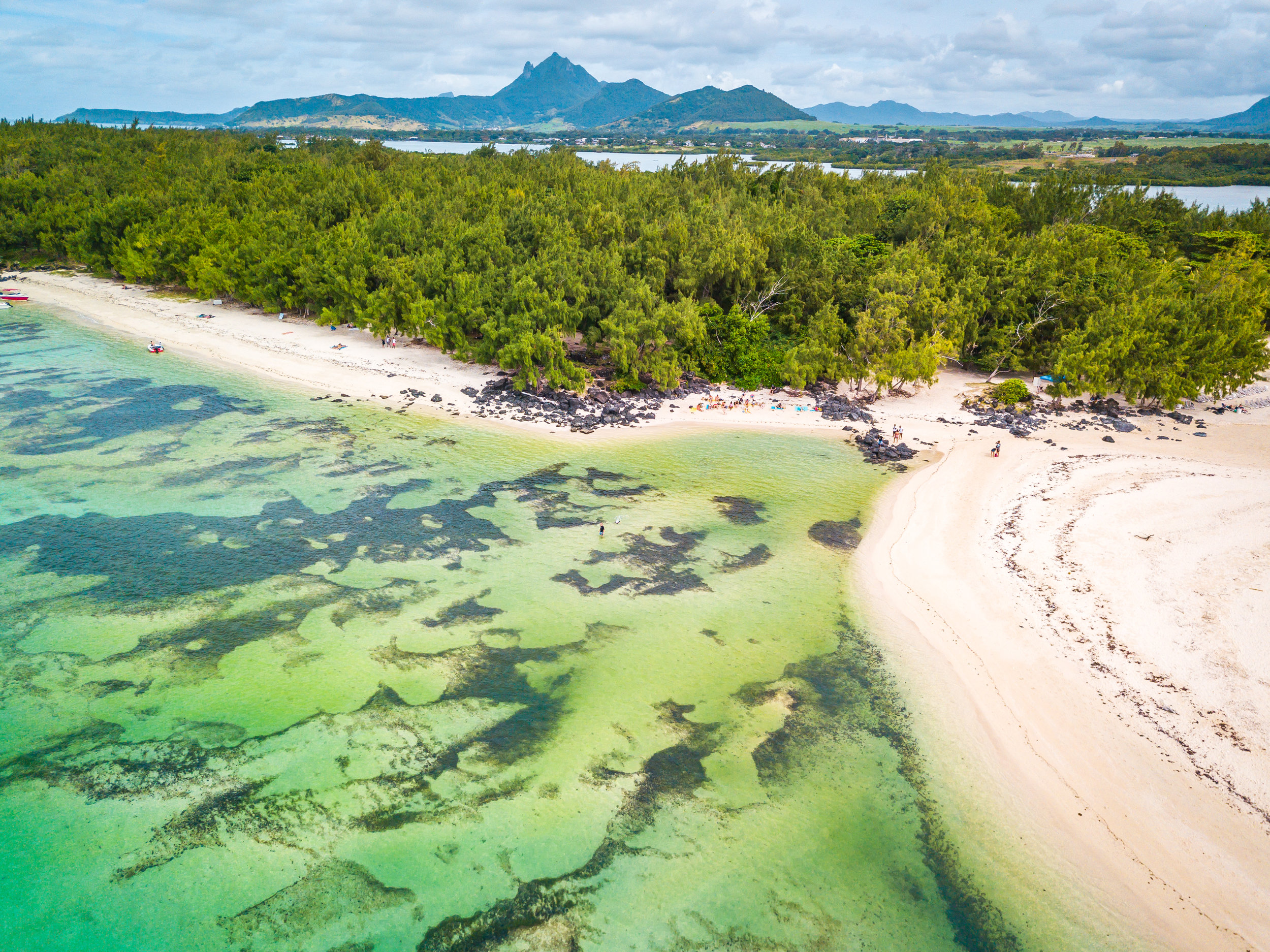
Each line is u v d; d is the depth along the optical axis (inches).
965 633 1455.5
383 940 900.0
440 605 1526.8
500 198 3747.5
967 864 1012.5
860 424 2536.9
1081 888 976.3
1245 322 2593.5
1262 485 1989.4
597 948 898.1
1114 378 2628.0
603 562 1704.0
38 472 2009.1
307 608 1499.8
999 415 2588.6
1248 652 1338.6
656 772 1148.5
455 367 2918.3
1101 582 1571.1
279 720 1218.6
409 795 1093.8
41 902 931.3
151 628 1422.2
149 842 1010.1
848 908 954.7
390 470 2113.7
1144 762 1147.9
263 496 1935.3
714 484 2103.8
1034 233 4052.7
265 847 1009.5
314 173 4350.4
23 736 1171.3
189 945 887.7
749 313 3090.6
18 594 1505.9
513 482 2076.8
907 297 2787.9
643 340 2723.9
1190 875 987.9
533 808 1080.2
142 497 1903.3
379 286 3122.5
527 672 1346.0
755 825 1065.5
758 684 1334.9
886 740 1214.9
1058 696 1285.7
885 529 1867.6
